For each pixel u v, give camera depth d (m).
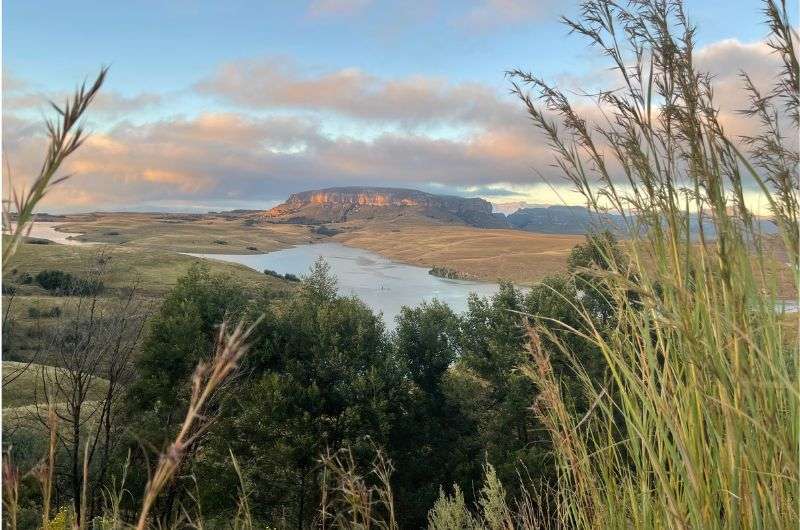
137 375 14.64
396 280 110.19
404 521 18.72
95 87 0.58
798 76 1.28
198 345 16.61
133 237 183.62
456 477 19.53
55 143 0.57
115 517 1.57
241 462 16.62
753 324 1.42
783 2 1.28
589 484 1.93
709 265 1.45
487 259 133.62
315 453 16.53
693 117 1.42
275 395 16.89
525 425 19.12
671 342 1.58
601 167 1.62
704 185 1.41
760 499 1.43
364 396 18.77
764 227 1.44
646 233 1.57
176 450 0.65
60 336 7.33
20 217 0.56
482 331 21.88
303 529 16.27
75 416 6.70
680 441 1.41
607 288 1.73
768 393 1.37
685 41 1.56
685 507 1.59
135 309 8.48
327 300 22.89
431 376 23.56
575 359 1.99
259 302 21.62
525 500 2.44
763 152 1.46
